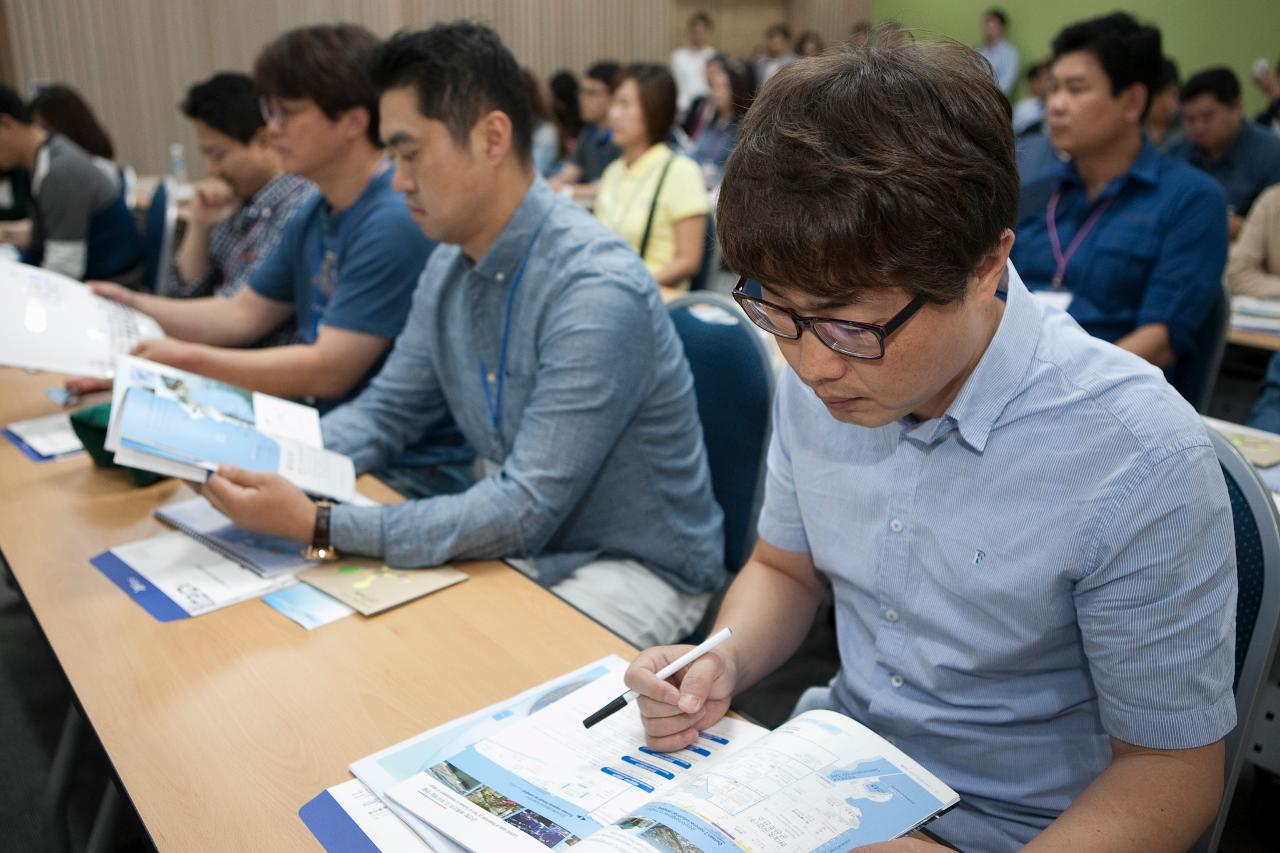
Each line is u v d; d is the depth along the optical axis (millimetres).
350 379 1906
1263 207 3234
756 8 10148
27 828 1717
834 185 620
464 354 1489
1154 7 7723
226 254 2666
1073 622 850
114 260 3787
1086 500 793
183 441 1222
